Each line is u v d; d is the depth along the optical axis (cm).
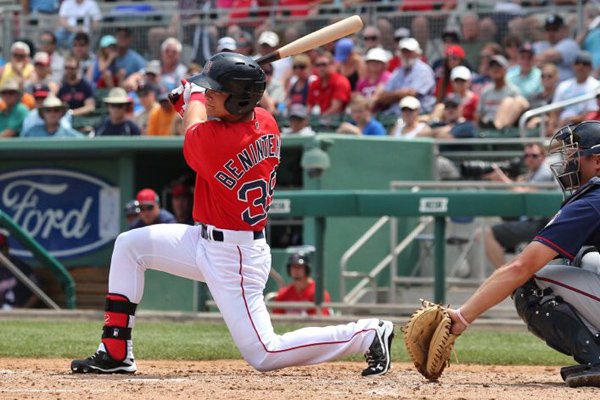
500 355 2455
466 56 4912
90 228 4566
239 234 1714
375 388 1667
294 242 4341
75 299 4516
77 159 4588
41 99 4625
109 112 4838
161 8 5862
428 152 4328
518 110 4347
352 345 1753
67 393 1573
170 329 3173
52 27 5700
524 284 1753
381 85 4784
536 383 1816
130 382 1759
